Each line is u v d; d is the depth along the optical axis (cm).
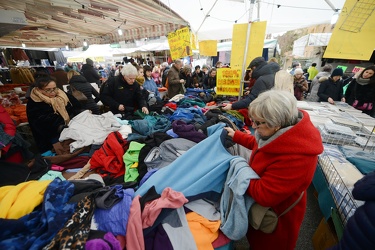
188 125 165
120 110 231
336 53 143
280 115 78
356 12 130
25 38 567
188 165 108
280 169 77
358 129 184
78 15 282
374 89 266
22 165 126
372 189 52
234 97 321
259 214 88
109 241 70
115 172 129
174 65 394
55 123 175
